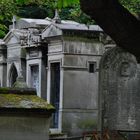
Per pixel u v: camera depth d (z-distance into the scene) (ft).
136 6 97.25
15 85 51.31
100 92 84.17
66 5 26.48
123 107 83.82
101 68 84.58
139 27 20.98
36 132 39.29
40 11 146.41
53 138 95.14
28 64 119.65
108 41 101.96
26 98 40.06
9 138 38.81
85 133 82.48
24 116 39.06
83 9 20.75
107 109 83.35
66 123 104.63
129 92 84.07
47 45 113.29
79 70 106.52
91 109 106.73
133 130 83.10
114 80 84.23
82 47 106.73
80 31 106.42
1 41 132.26
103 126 82.89
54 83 110.22
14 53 125.70
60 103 105.50
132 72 84.28
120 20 20.79
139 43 20.97
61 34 105.81
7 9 84.33
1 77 131.03
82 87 106.52
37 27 120.47
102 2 20.44
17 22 127.44
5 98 39.60
